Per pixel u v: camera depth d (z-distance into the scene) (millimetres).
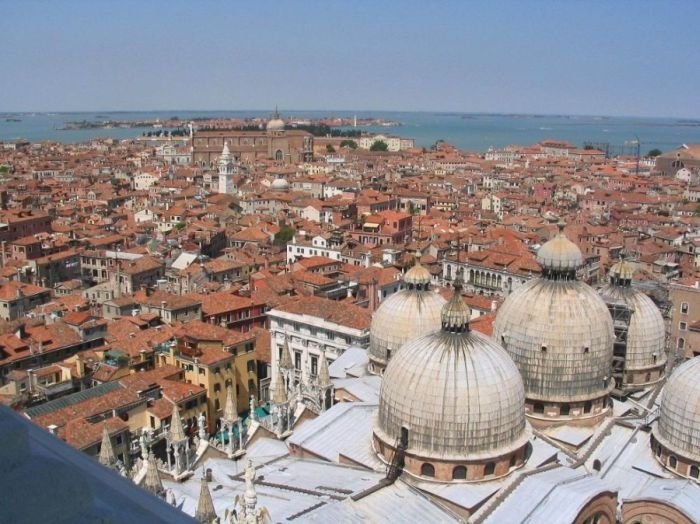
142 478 58781
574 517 50281
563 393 66562
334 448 65562
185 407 99938
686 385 60906
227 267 179875
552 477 56250
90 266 198500
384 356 81812
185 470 67562
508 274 168125
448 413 54781
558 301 67125
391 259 188375
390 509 52969
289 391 86625
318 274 165250
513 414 56469
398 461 57094
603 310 68375
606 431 67250
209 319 134750
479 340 58531
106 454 64125
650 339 77312
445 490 54719
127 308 137000
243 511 47781
